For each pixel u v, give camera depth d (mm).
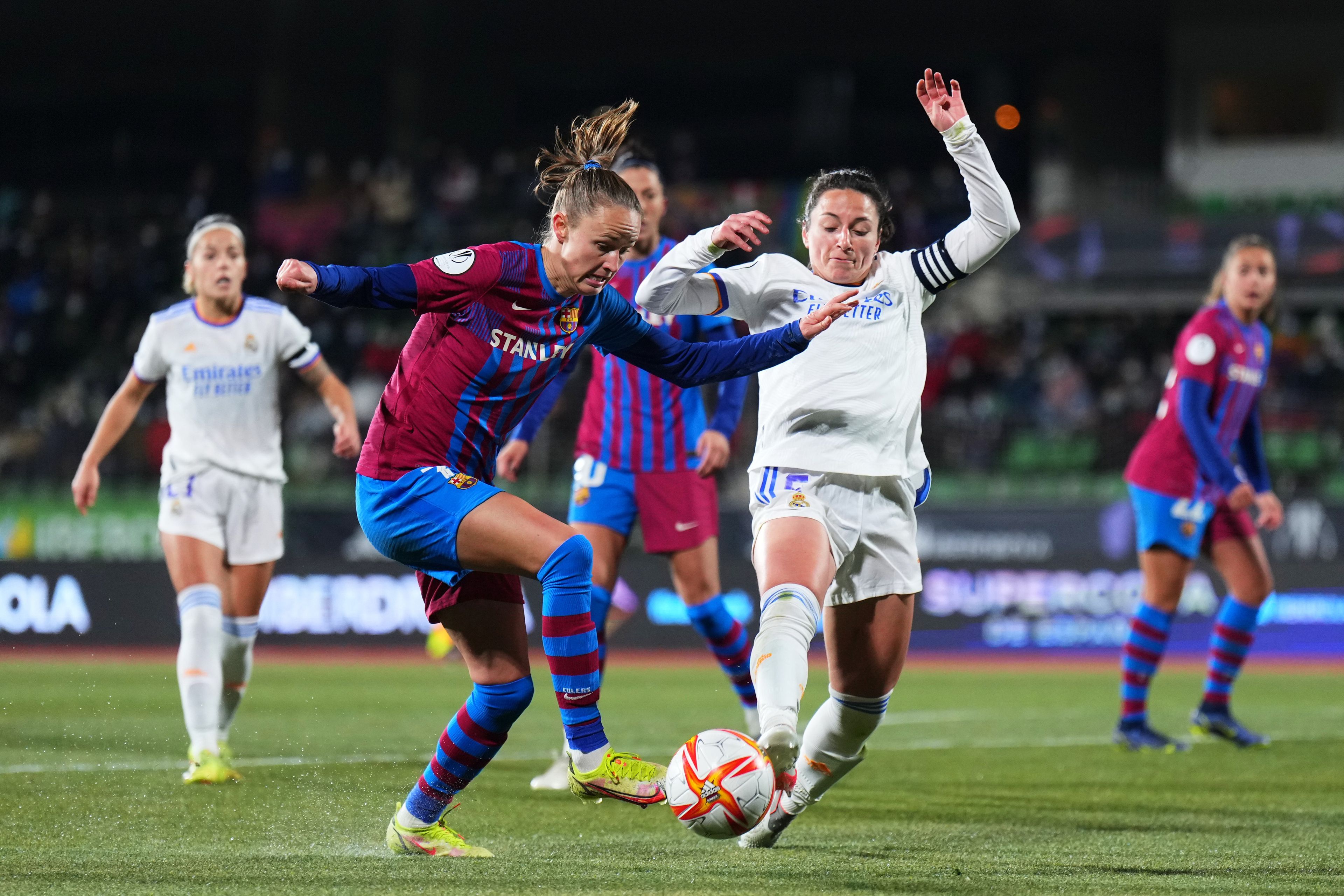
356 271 12445
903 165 112938
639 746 26500
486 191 96812
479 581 13734
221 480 21266
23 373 83625
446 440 13477
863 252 14648
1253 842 15719
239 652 21750
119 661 49219
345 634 54031
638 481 21875
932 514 56562
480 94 112938
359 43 109562
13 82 118000
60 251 90375
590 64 114000
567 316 13562
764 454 14633
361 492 13695
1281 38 97750
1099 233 88562
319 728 28625
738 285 14992
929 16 102125
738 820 12438
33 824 16156
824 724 15031
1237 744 26906
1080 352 81188
